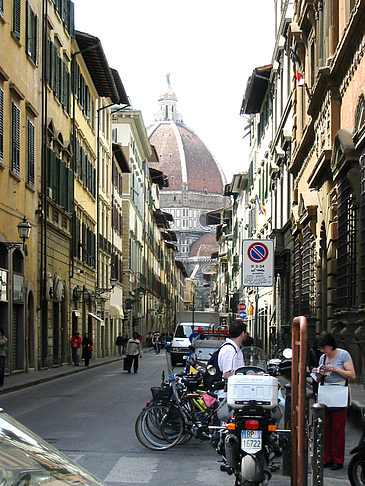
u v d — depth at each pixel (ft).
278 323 138.41
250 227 207.92
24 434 13.15
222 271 415.03
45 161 108.78
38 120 109.81
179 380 41.27
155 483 30.91
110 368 133.39
